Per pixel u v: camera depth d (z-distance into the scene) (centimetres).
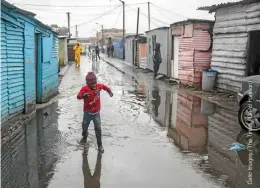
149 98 1486
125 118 1059
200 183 566
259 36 1458
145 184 560
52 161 662
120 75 2628
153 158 688
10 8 846
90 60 5147
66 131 885
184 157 696
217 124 997
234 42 1547
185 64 1962
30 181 566
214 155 711
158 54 2384
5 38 851
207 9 1692
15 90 941
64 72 2852
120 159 679
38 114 1098
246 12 1454
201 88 1808
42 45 1269
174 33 2175
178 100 1435
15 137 822
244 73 1474
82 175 595
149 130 915
